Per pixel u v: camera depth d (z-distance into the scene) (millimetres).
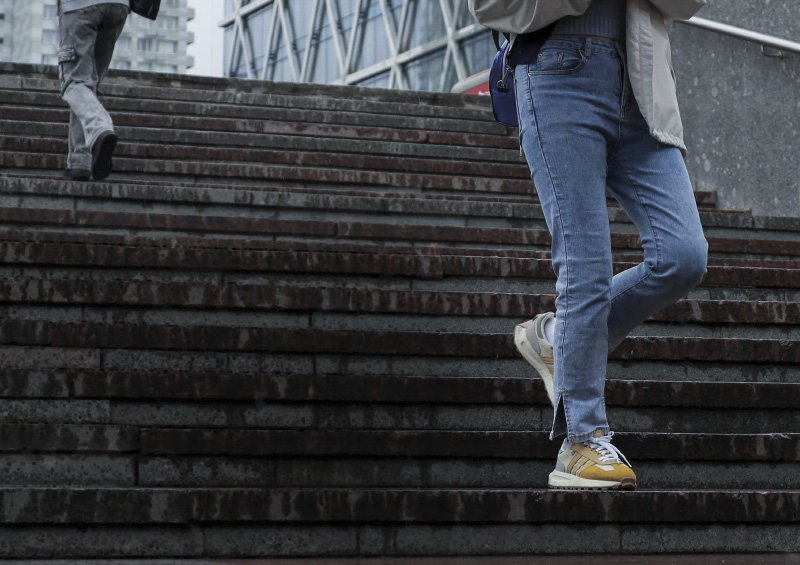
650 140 3334
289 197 6684
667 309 4934
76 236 5332
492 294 4840
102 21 6801
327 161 8133
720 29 8383
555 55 3297
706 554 3180
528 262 5430
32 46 139625
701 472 3725
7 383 3660
